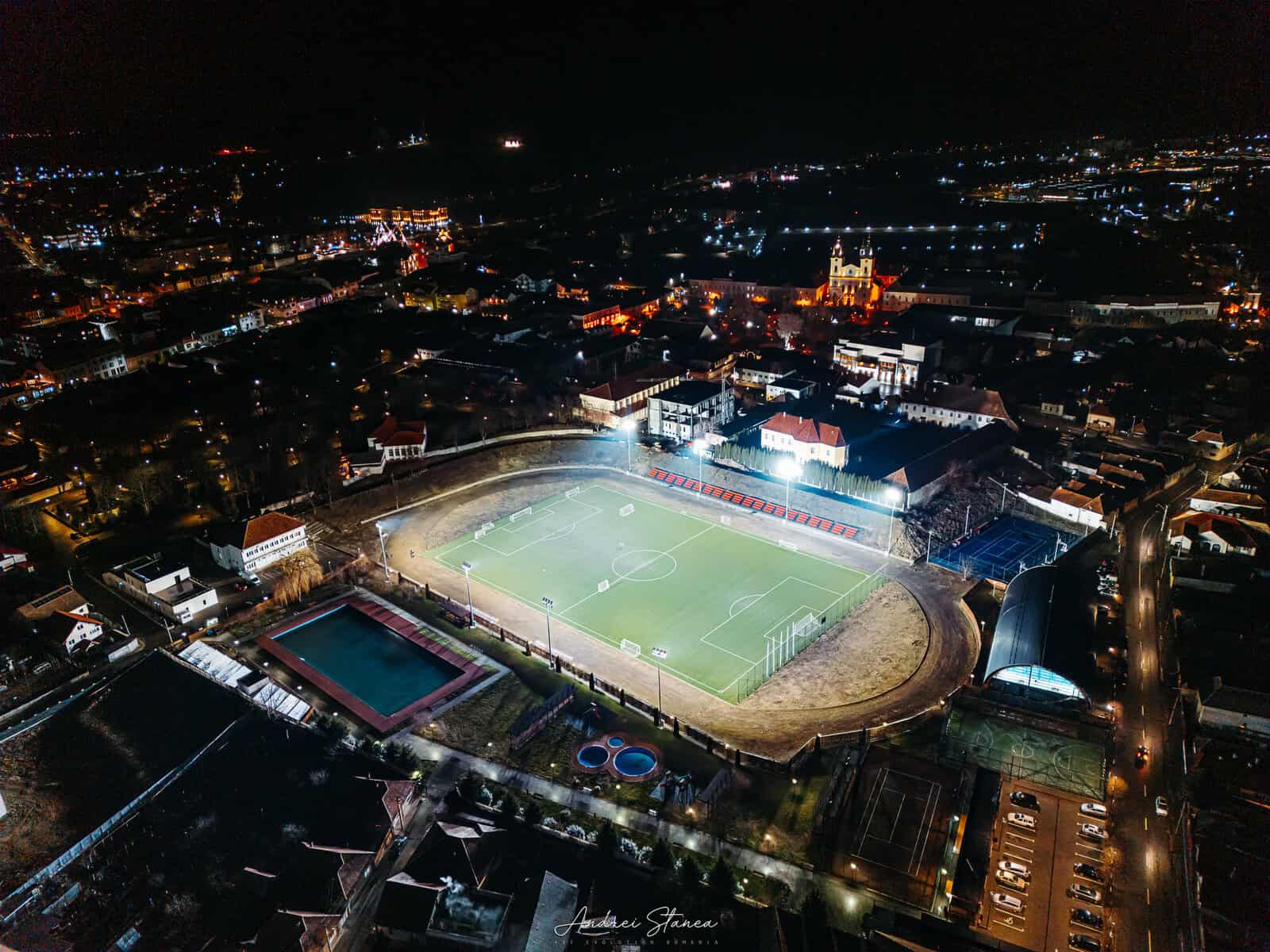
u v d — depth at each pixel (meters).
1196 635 130.38
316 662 133.88
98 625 135.38
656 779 109.06
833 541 166.62
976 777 104.62
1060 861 93.75
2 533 161.62
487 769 111.19
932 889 90.62
